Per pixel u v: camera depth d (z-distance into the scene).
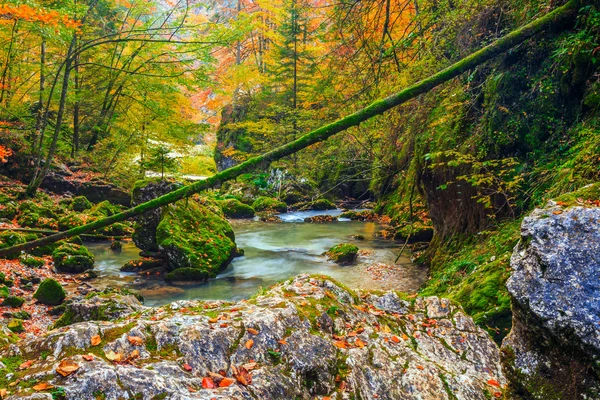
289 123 18.72
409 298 3.76
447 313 3.57
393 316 3.47
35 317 6.44
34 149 16.55
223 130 32.19
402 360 2.84
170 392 1.94
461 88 7.55
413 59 7.93
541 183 5.71
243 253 11.85
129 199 17.31
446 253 8.09
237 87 29.39
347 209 21.39
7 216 11.91
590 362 1.80
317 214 20.20
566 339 1.87
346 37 7.93
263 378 2.25
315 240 13.96
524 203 6.18
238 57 31.53
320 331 2.88
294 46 21.03
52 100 17.22
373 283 8.73
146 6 17.28
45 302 7.05
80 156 19.55
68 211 14.14
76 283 8.52
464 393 2.64
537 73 6.21
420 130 9.18
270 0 25.78
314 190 23.03
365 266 10.22
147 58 17.62
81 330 2.32
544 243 2.09
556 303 1.92
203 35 14.09
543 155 5.97
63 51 18.47
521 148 6.44
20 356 2.18
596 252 1.96
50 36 11.76
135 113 20.42
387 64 7.95
